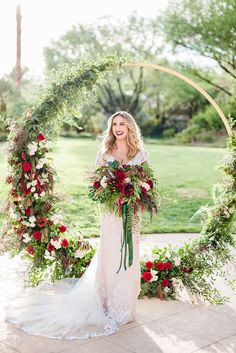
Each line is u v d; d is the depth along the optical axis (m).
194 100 27.66
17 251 4.69
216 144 25.20
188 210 10.84
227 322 4.11
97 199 4.14
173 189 12.60
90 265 4.33
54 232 4.63
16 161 4.54
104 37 28.05
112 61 4.62
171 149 20.05
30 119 4.54
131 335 3.78
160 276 4.75
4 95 16.48
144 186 4.13
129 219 4.05
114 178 4.10
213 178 14.12
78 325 3.88
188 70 26.14
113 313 4.04
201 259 4.90
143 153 4.29
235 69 24.58
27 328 3.82
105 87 28.50
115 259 4.10
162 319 4.15
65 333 3.73
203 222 5.27
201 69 26.00
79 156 16.77
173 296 4.73
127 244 4.06
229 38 23.69
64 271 4.68
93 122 27.86
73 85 4.56
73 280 4.71
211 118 26.42
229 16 23.25
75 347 3.53
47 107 4.55
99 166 4.25
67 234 4.91
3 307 4.34
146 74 28.36
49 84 4.61
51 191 4.64
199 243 4.98
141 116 28.95
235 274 5.69
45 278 4.83
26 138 4.48
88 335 3.72
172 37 25.06
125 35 27.67
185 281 4.79
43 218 4.54
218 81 26.02
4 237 4.66
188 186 13.06
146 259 4.90
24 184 4.51
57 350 3.47
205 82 26.28
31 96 4.63
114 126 4.22
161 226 9.33
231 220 5.06
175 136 27.64
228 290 5.10
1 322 3.98
